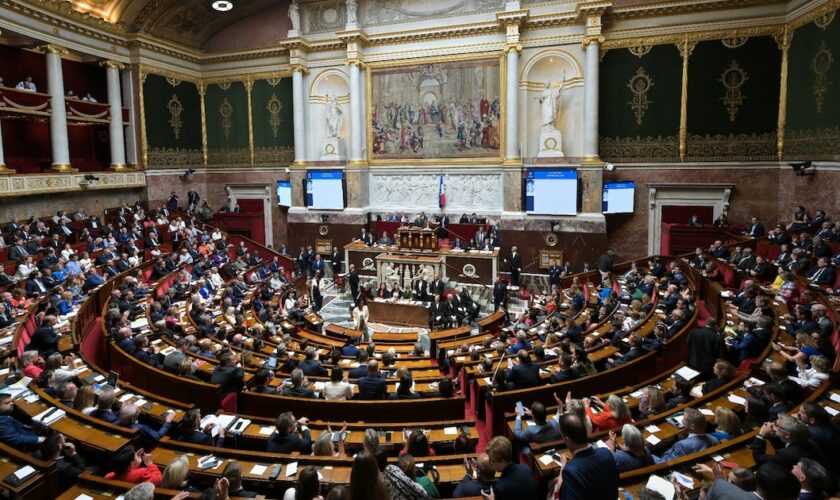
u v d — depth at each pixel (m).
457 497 5.29
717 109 21.66
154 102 26.75
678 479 5.34
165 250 22.95
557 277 21.78
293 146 28.19
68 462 6.24
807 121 18.91
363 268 24.53
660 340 10.86
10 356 10.13
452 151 25.33
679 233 21.41
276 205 28.98
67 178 22.58
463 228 24.41
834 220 17.28
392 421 8.66
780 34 20.59
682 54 21.80
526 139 24.27
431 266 22.23
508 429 7.69
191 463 6.36
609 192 23.00
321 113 27.45
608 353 10.95
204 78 29.27
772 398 6.73
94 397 7.92
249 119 28.80
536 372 9.33
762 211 21.50
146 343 10.84
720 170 21.88
